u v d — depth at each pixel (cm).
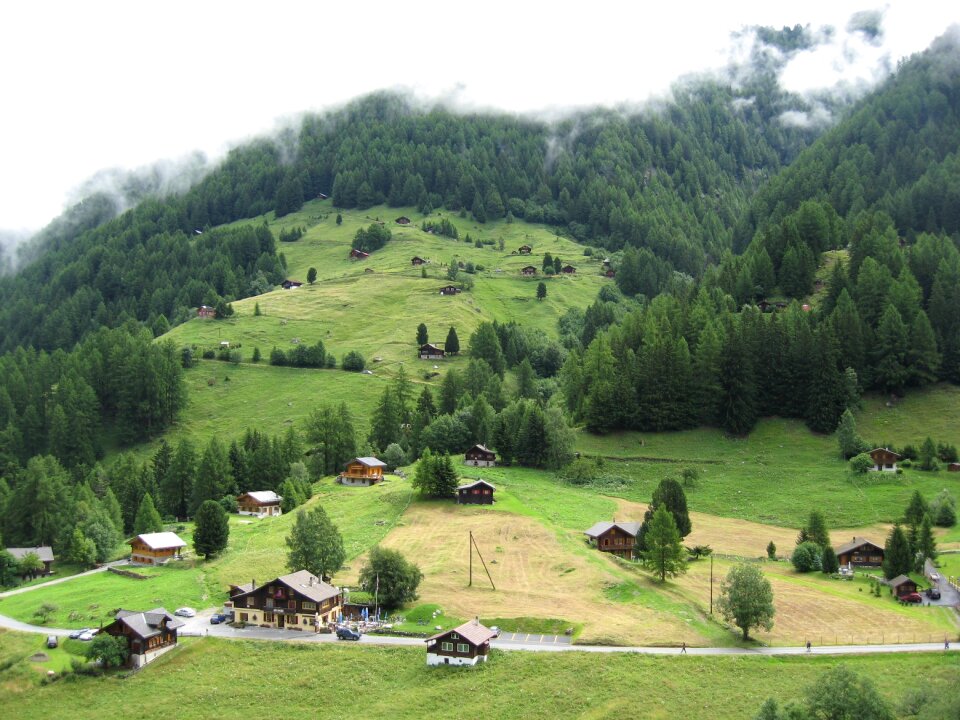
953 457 19100
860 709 8988
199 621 12812
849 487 18500
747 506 18162
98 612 13362
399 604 13012
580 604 12838
